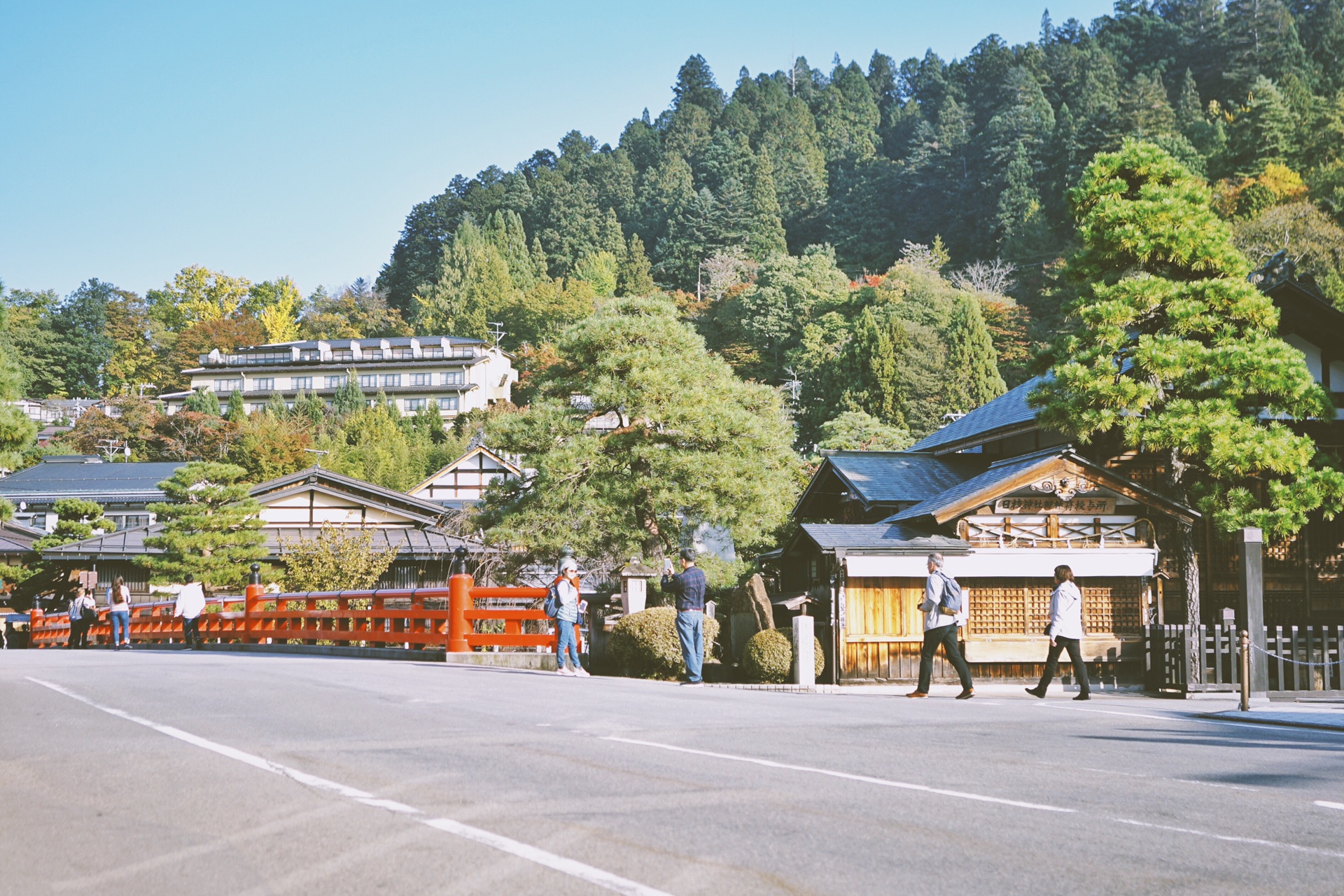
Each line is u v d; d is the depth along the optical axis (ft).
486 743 28.48
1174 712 42.93
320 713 34.96
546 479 81.05
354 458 227.81
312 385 324.60
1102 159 67.21
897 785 23.38
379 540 118.62
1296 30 381.40
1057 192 328.29
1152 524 64.75
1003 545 63.62
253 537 110.63
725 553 108.37
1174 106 352.90
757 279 316.81
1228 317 63.98
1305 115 277.85
